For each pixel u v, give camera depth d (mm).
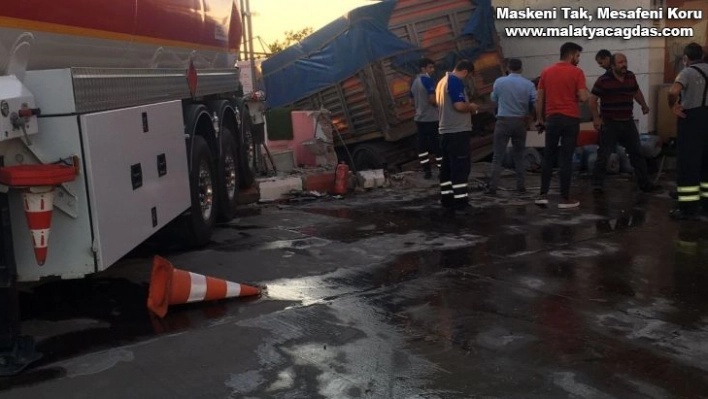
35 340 4879
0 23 4062
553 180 11375
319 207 9852
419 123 11516
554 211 8961
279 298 5723
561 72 8938
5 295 4375
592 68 12758
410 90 12992
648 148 11281
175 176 6520
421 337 4836
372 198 10477
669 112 11695
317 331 4973
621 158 11508
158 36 6406
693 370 4254
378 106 13469
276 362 4453
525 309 5359
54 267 4707
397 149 14031
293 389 4078
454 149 8953
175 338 4879
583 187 10648
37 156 4516
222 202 8547
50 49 4590
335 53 14047
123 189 5164
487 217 8742
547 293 5727
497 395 3971
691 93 7949
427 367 4352
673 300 5504
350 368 4352
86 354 4617
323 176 11102
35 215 4344
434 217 8844
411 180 11586
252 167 10680
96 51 5168
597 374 4215
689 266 6391
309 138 12797
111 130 4977
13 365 4363
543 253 6938
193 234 7340
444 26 13391
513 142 10258
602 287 5855
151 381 4211
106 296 5875
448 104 8898
